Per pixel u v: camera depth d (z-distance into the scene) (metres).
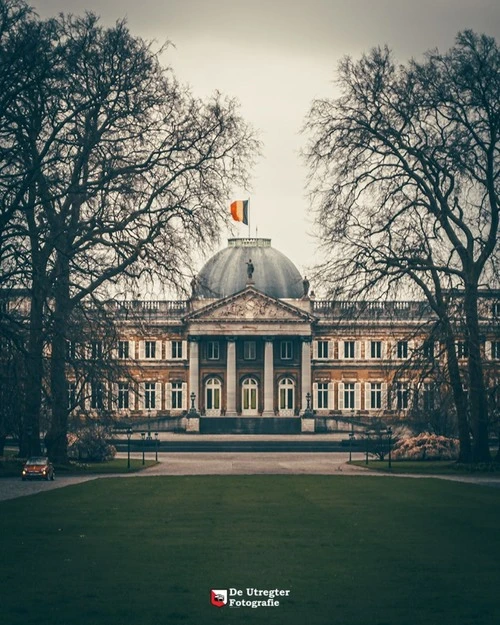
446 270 89.06
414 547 38.62
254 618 27.16
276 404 197.00
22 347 74.31
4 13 72.00
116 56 87.06
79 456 113.88
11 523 46.56
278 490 66.88
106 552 37.41
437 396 128.00
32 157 83.56
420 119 91.38
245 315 194.75
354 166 90.75
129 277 87.12
